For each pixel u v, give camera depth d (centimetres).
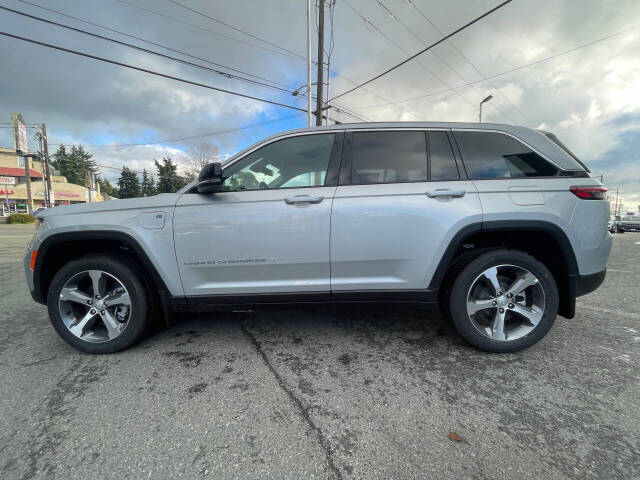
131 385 206
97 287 247
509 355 244
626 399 188
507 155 254
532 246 261
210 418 174
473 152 255
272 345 263
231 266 246
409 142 258
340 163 254
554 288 241
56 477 138
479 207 239
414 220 240
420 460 146
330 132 262
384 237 242
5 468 142
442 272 243
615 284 477
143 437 161
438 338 276
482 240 259
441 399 190
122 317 256
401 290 248
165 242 245
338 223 241
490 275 242
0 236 1475
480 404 185
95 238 246
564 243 240
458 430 164
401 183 247
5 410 182
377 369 224
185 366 230
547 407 182
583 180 246
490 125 264
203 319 320
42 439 160
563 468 141
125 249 268
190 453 150
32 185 4331
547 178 246
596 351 250
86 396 195
